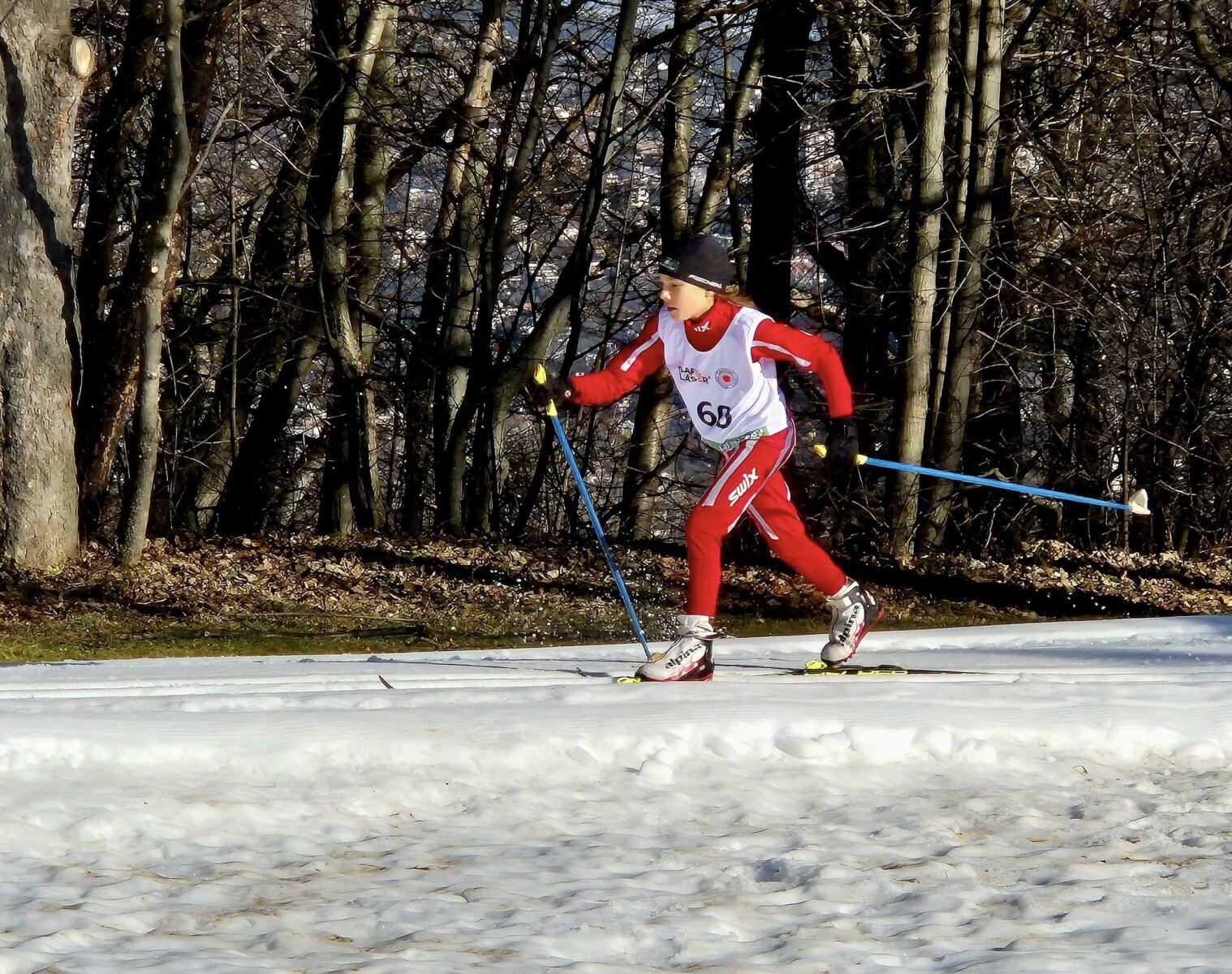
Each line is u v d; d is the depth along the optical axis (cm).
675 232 2508
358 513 2262
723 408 772
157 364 1584
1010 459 2292
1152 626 1134
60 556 1577
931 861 463
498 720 634
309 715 648
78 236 2380
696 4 2370
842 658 826
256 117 2375
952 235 1964
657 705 668
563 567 1741
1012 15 2244
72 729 595
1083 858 472
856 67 2236
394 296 2736
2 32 1528
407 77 2597
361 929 386
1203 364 2197
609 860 462
